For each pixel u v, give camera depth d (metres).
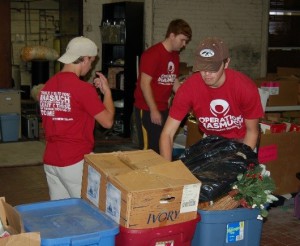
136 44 7.67
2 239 1.73
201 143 2.57
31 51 9.16
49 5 10.03
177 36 4.17
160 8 7.88
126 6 7.55
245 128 2.88
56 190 3.11
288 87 5.34
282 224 4.28
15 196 4.98
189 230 2.17
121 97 7.92
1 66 7.74
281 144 4.58
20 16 9.88
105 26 7.99
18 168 5.99
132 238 2.03
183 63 7.28
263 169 2.45
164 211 2.08
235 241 2.33
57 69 9.45
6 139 7.34
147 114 4.37
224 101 2.74
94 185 2.30
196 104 2.80
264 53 8.71
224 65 2.57
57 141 3.00
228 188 2.33
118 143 7.37
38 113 7.89
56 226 2.03
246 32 8.55
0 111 7.28
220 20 8.34
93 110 2.93
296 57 8.96
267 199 2.33
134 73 7.66
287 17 8.81
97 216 2.14
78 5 8.22
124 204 2.04
